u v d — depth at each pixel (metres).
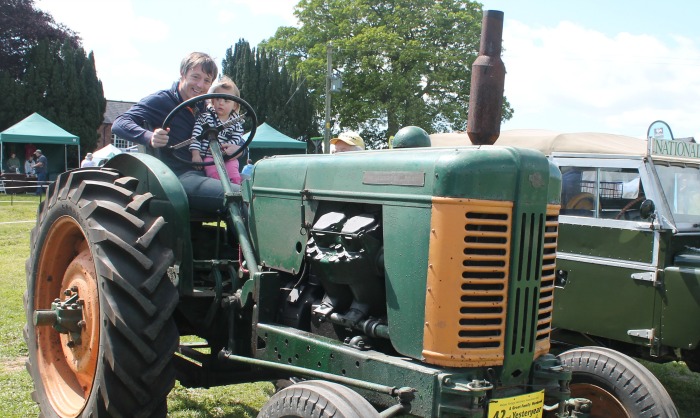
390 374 2.69
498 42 3.38
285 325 3.33
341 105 33.53
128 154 3.93
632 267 5.40
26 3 31.92
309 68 32.97
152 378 3.15
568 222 5.86
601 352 3.49
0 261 10.00
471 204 2.61
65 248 3.85
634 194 5.53
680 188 5.64
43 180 22.77
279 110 28.78
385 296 3.00
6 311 6.65
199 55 4.35
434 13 32.44
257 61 28.84
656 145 5.54
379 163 2.93
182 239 3.61
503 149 2.73
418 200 2.71
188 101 3.96
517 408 2.72
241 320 3.55
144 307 3.14
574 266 5.77
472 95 3.40
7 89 27.16
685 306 5.08
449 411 2.52
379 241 2.92
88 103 28.77
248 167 7.05
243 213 3.86
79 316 3.51
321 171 3.22
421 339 2.68
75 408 3.54
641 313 5.35
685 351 5.33
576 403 3.04
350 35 33.84
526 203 2.73
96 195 3.50
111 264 3.18
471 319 2.64
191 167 4.27
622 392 3.32
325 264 3.00
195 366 3.86
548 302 2.99
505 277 2.70
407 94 31.83
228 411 4.37
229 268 3.77
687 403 5.69
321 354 2.96
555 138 8.44
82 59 28.80
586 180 5.89
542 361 2.88
